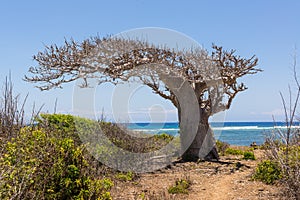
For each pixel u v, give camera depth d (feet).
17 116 24.89
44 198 17.66
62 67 44.98
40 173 17.61
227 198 26.58
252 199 25.50
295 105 22.34
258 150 63.21
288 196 23.61
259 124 359.46
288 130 22.85
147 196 26.81
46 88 46.01
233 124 372.38
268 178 29.71
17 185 15.80
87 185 19.75
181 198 26.78
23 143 18.63
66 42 45.88
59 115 31.99
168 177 35.37
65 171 18.99
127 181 31.78
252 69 47.21
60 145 19.86
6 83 26.04
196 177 35.70
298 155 23.90
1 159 16.37
